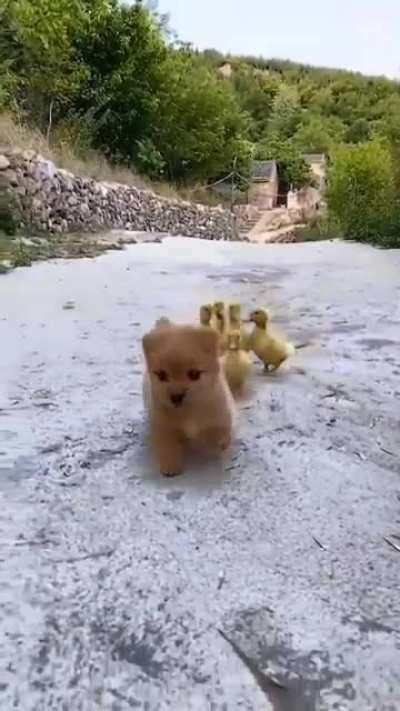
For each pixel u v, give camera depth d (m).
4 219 2.84
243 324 1.15
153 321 1.40
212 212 6.52
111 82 5.12
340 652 0.45
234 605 0.49
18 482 0.68
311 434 0.81
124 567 0.53
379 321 1.45
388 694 0.41
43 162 3.29
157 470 0.70
